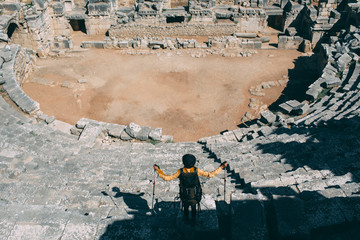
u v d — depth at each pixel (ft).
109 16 118.01
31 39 105.09
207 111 79.15
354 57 79.71
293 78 91.97
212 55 106.11
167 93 86.63
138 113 78.89
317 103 67.51
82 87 89.56
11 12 98.78
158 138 63.31
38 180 40.09
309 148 44.04
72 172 43.80
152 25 117.39
